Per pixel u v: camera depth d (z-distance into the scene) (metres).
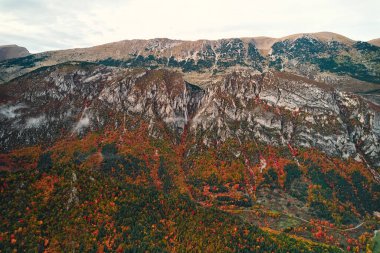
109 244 190.88
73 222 193.50
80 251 181.88
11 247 172.12
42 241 179.12
